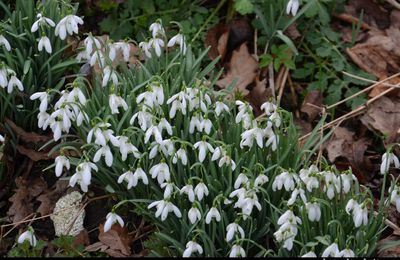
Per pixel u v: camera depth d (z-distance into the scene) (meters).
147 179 1.28
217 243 1.30
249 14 1.66
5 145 1.42
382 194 1.29
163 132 1.36
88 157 1.29
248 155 1.33
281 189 1.32
